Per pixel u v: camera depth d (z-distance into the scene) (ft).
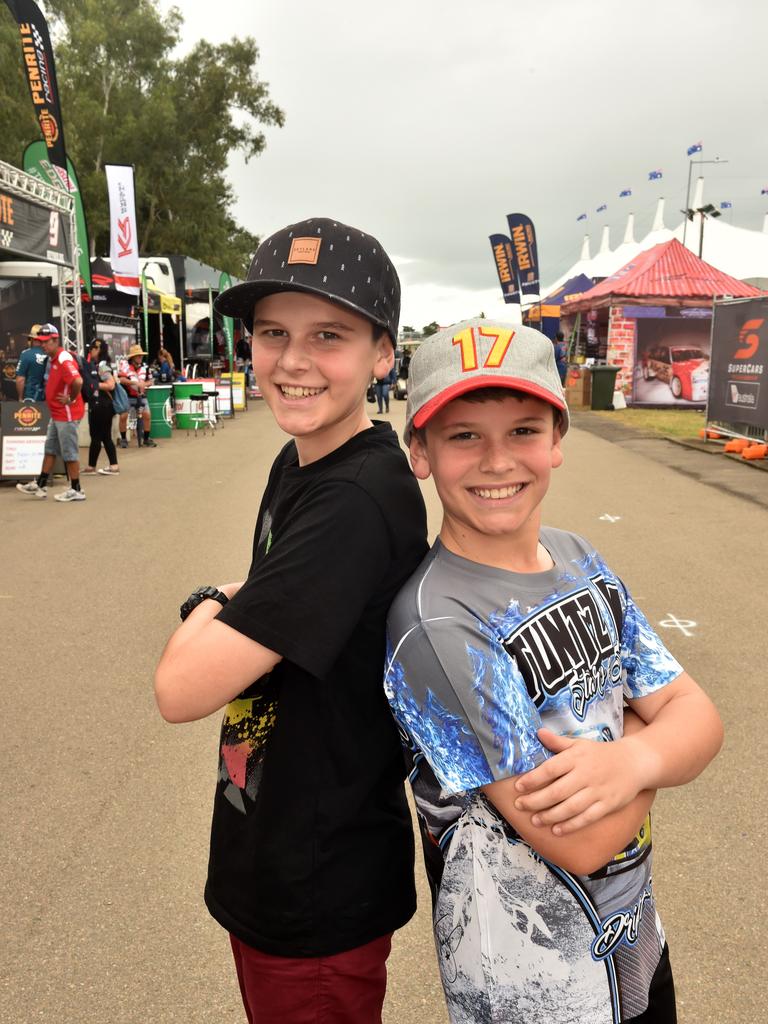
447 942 3.75
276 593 3.40
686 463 34.65
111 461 34.37
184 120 125.08
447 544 3.80
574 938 3.56
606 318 75.20
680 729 3.73
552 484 29.63
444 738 3.43
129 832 8.70
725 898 7.60
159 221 128.67
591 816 3.23
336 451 3.93
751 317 35.63
